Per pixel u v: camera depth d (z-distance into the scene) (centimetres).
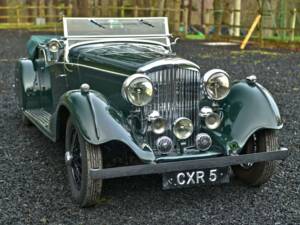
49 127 509
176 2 2130
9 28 2433
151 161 416
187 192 478
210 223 409
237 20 2078
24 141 636
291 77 1127
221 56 1498
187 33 2236
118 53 508
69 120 447
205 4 2616
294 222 412
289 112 798
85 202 429
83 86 438
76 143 447
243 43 1744
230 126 459
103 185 491
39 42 659
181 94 452
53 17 2517
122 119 434
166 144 433
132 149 414
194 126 461
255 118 453
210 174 436
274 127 449
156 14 2308
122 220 415
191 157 437
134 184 496
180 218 419
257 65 1310
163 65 440
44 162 556
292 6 2170
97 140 404
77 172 446
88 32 570
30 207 438
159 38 595
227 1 2086
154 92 441
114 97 477
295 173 528
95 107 421
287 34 2059
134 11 2264
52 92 619
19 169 533
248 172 488
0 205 440
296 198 463
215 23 2119
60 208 437
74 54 545
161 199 461
